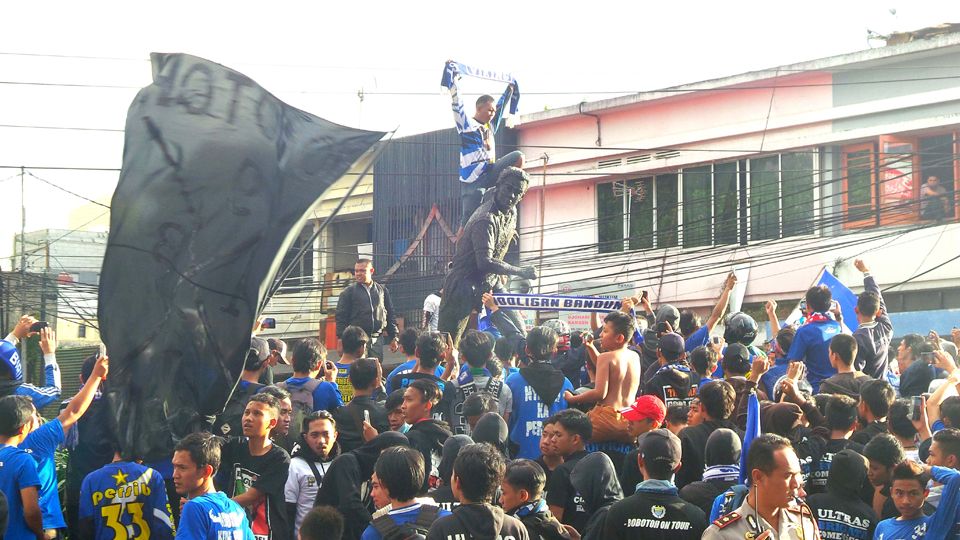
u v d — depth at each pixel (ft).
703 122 92.27
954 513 19.99
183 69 27.68
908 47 81.41
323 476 24.16
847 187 84.69
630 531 19.54
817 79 86.48
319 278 108.88
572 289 96.02
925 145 81.82
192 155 26.14
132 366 24.91
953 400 25.13
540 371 28.27
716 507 18.97
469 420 25.76
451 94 40.37
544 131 100.94
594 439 26.81
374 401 27.94
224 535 20.51
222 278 25.43
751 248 88.38
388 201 103.19
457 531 18.08
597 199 97.76
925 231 80.89
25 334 28.84
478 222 39.09
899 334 78.79
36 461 23.67
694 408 25.32
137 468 23.99
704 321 90.17
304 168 26.76
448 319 39.75
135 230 25.57
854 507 21.13
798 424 24.07
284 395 26.11
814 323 32.32
